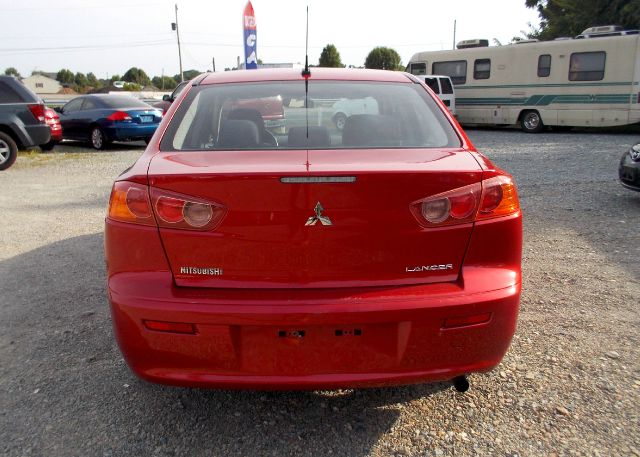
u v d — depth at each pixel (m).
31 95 11.83
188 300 2.37
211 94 3.31
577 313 3.99
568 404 2.90
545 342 3.56
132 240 2.46
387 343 2.40
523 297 4.29
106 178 10.12
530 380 3.13
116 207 2.51
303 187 2.35
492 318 2.46
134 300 2.42
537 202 7.56
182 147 2.91
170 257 2.43
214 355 2.39
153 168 2.53
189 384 2.46
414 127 3.08
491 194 2.49
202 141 3.00
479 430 2.72
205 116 3.14
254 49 12.34
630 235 5.89
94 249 5.66
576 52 17.17
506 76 18.92
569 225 6.34
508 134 18.45
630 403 2.90
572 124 17.67
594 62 16.89
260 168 2.41
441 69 20.70
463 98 20.25
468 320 2.43
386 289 2.42
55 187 9.27
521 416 2.82
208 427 2.79
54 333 3.79
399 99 3.32
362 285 2.43
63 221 6.87
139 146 16.70
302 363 2.40
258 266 2.41
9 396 3.05
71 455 2.58
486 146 14.61
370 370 2.42
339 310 2.33
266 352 2.39
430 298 2.39
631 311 4.01
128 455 2.58
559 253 5.33
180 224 2.40
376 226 2.39
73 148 15.95
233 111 3.16
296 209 2.37
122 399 3.03
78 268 5.09
